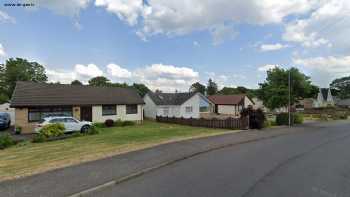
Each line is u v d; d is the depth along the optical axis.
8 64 54.75
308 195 5.86
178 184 6.68
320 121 34.22
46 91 25.30
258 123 23.22
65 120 19.05
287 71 28.80
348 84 99.44
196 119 27.48
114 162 8.82
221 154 10.95
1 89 52.84
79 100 26.22
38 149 12.05
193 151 11.18
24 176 7.07
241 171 8.03
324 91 76.25
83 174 7.31
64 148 12.03
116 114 29.12
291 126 26.17
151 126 26.81
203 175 7.55
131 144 12.74
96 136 16.95
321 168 8.46
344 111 49.31
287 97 27.28
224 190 6.18
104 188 6.37
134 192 6.07
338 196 5.81
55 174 7.29
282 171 8.03
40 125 17.84
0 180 6.70
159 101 40.16
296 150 12.05
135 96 32.53
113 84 66.62
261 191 6.11
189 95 39.06
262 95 30.19
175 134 17.62
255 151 11.73
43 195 5.66
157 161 9.08
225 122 24.00
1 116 23.88
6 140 13.44
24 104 22.02
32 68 57.72
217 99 54.38
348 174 7.71
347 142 14.95
